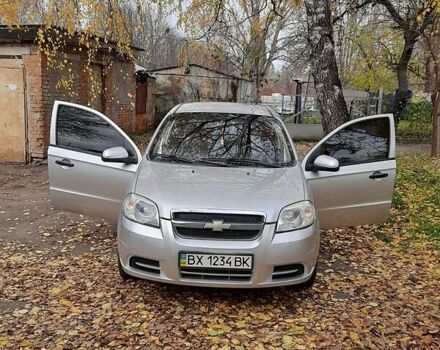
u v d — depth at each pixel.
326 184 4.35
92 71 11.34
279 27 19.28
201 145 4.40
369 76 22.97
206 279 3.43
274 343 3.16
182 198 3.47
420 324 3.48
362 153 4.50
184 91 21.14
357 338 3.24
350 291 4.05
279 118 5.06
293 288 3.99
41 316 3.51
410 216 6.55
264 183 3.76
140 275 3.56
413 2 13.12
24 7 7.43
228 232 3.39
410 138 19.56
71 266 4.53
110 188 4.46
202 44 12.23
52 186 4.64
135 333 3.26
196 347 3.10
